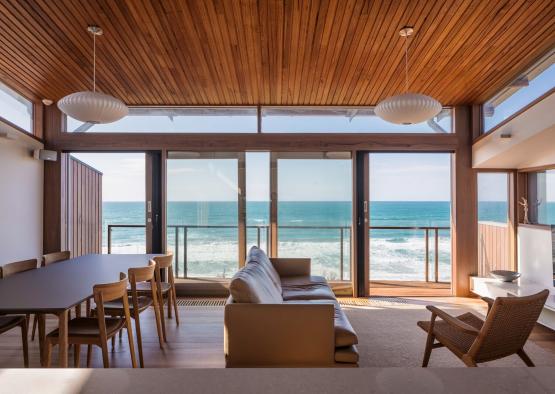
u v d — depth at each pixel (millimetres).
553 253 3637
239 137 4656
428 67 3439
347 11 2514
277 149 4656
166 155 4695
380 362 2715
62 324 2033
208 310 4035
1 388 704
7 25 2695
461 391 698
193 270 4746
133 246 9078
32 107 4531
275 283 3096
